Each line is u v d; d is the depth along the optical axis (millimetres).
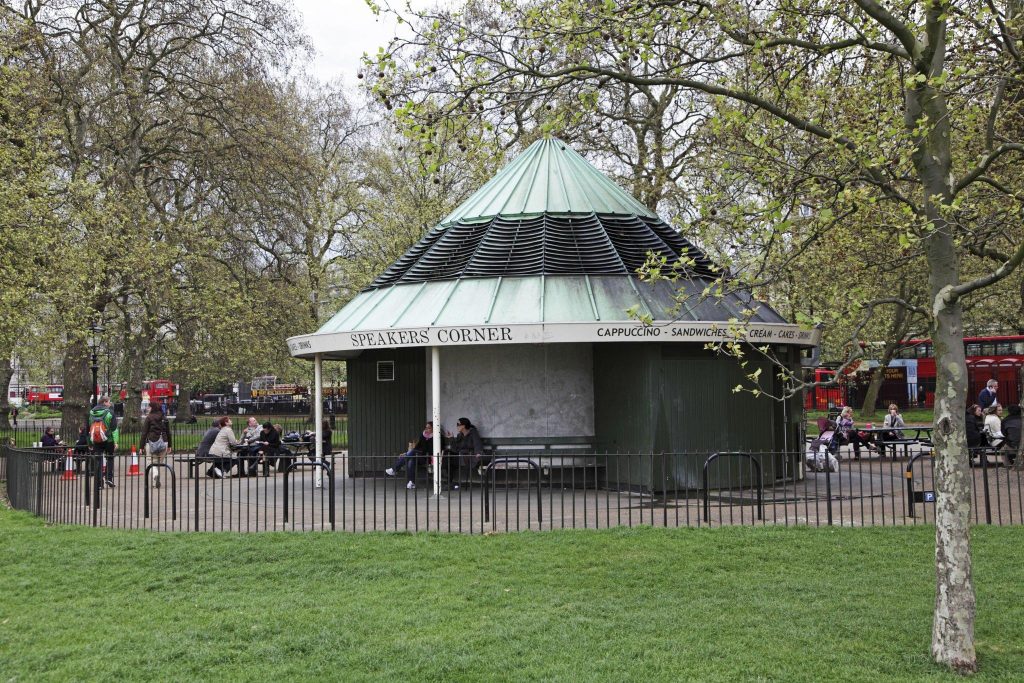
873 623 8320
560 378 18875
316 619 8664
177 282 32562
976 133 14609
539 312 17000
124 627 8656
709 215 11875
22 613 9273
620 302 17250
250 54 32969
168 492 19062
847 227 16812
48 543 12469
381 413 21422
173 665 7539
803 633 8047
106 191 30031
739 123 11828
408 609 8969
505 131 10680
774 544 11422
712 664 7324
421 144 10648
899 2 10594
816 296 17859
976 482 18500
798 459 19828
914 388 51688
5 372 37250
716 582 9844
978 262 24938
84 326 26438
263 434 25406
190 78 32812
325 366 50906
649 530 12211
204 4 32344
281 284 35500
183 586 10211
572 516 13336
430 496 17312
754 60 11398
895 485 18547
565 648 7730
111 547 11961
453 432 19203
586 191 19984
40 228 23734
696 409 17312
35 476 16031
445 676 7160
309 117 40844
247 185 32688
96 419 21969
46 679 7258
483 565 10609
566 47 10484
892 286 24906
